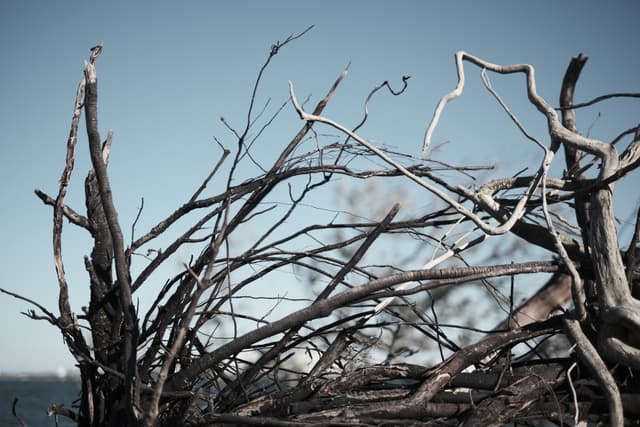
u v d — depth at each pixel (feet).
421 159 9.06
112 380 8.57
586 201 8.66
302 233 9.07
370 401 7.73
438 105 8.49
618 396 7.38
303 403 7.66
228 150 8.69
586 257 8.60
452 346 9.04
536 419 7.79
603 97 8.77
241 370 9.25
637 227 8.43
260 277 8.88
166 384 7.72
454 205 8.02
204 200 8.66
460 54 9.00
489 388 8.01
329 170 8.76
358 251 8.09
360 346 9.39
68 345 8.01
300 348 8.73
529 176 9.12
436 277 7.80
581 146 8.36
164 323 8.21
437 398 7.84
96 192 9.24
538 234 8.80
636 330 7.38
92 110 8.04
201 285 6.63
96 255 9.14
